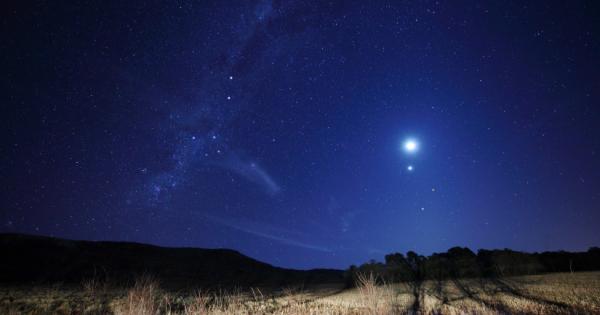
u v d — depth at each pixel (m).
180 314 8.45
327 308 9.25
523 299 8.27
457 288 10.50
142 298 7.86
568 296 7.91
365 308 8.87
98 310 8.84
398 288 11.23
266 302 10.60
